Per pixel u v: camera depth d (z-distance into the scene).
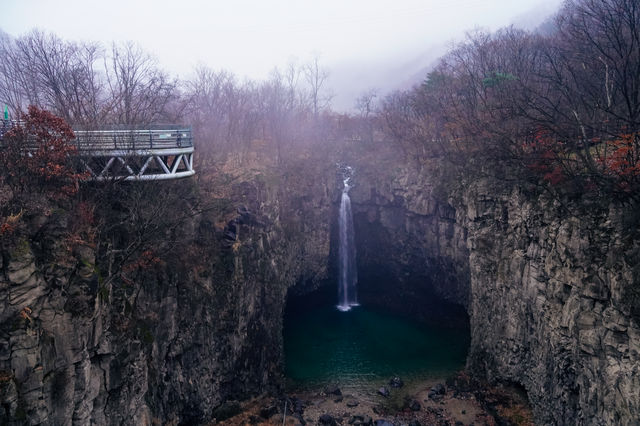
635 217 23.27
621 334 22.06
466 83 54.91
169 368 29.56
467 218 43.53
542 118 34.12
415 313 56.97
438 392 38.06
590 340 24.03
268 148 59.94
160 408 28.39
